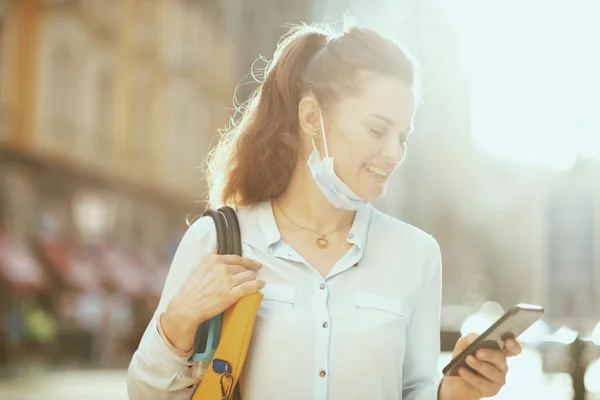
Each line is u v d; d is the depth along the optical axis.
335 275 2.57
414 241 2.68
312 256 2.60
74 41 30.52
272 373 2.47
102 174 32.16
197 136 39.94
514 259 79.00
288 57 2.70
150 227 35.97
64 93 30.09
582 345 11.15
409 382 2.70
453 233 79.62
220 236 2.60
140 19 35.28
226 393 2.42
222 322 2.48
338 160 2.54
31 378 21.27
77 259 29.23
